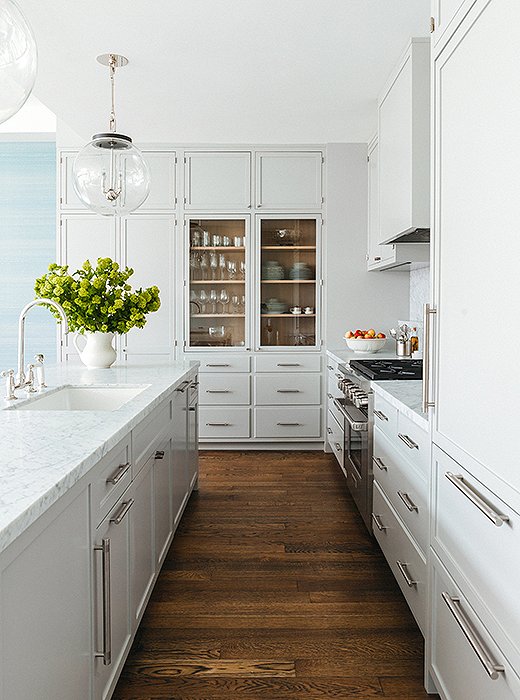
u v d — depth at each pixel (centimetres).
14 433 177
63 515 139
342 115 460
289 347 552
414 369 361
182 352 550
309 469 489
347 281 546
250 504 401
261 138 527
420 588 217
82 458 148
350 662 221
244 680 210
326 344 548
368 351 500
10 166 611
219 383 551
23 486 125
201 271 549
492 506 144
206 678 211
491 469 145
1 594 106
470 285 159
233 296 551
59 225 544
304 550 325
